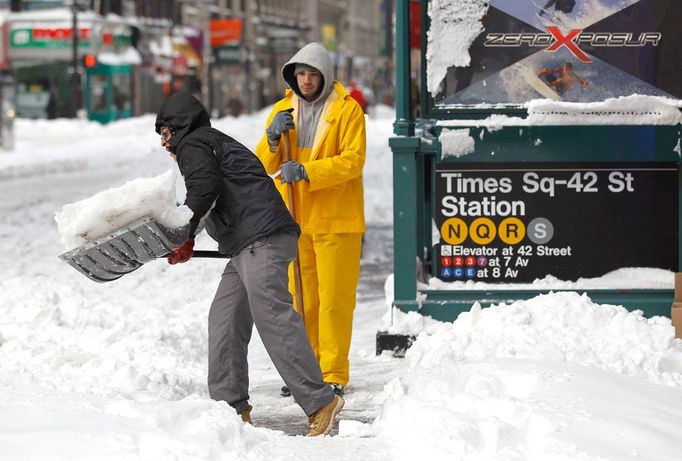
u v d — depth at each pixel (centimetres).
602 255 2006
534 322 1848
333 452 1255
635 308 1980
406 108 2014
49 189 5897
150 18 15488
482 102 2002
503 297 2000
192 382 1720
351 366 1928
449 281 2022
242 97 18575
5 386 1434
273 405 1709
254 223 1465
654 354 1716
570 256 2006
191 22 16700
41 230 4116
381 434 1381
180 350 2000
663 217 1998
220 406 1329
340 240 1752
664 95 1986
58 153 8669
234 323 1522
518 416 1317
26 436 1159
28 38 13775
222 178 1468
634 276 1998
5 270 3178
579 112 1970
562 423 1286
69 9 13838
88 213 1323
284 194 1786
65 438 1157
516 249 2009
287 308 1478
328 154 1744
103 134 11594
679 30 1975
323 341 1753
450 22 1992
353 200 1759
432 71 1998
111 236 1335
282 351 1474
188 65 16250
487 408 1338
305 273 1792
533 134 1995
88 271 1373
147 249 1366
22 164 7531
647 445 1238
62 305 2195
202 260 3003
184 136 1480
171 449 1162
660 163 1992
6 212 4744
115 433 1181
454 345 1789
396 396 1480
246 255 1468
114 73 13888
